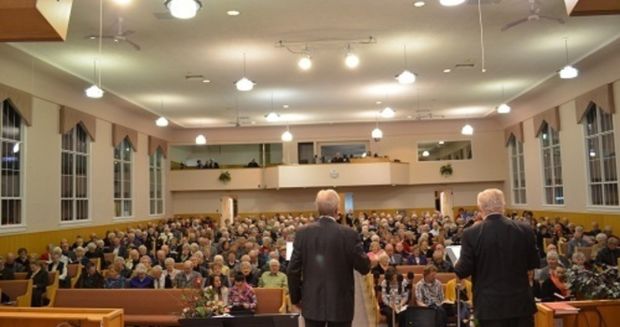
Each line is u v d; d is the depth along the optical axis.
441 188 23.53
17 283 9.13
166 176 22.91
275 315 3.84
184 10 5.39
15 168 12.08
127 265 10.44
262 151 24.62
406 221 18.03
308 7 8.99
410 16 9.56
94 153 15.81
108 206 16.64
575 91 14.94
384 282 7.91
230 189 23.55
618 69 12.48
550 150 17.72
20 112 11.92
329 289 3.30
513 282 3.21
